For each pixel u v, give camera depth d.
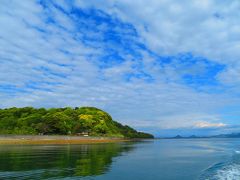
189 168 24.97
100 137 108.31
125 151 47.53
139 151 49.62
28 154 36.91
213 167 25.80
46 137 78.38
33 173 20.61
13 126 100.94
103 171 22.22
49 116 105.31
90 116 131.25
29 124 102.38
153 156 38.53
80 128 115.94
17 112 117.31
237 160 33.06
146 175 20.66
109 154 39.53
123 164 27.28
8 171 21.44
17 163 26.50
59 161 28.55
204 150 55.94
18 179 18.31
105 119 147.62
